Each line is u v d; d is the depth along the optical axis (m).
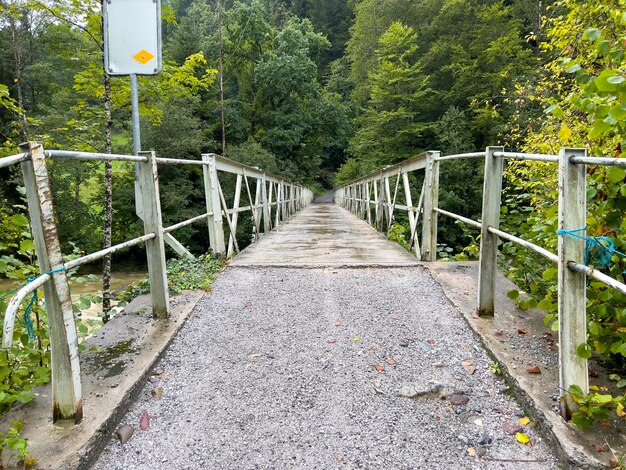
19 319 1.75
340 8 44.94
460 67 19.61
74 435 1.51
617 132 1.87
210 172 4.22
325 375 2.09
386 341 2.45
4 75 15.35
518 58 17.66
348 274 3.82
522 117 10.00
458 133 18.12
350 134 33.34
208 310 2.99
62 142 5.55
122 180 14.82
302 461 1.50
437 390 1.94
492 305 2.61
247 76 28.89
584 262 1.57
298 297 3.24
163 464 1.50
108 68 3.70
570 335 1.58
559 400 1.62
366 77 28.92
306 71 29.33
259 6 27.48
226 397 1.92
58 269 1.50
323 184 42.72
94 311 7.78
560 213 1.58
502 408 1.80
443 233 17.33
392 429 1.68
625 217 1.83
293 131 28.19
